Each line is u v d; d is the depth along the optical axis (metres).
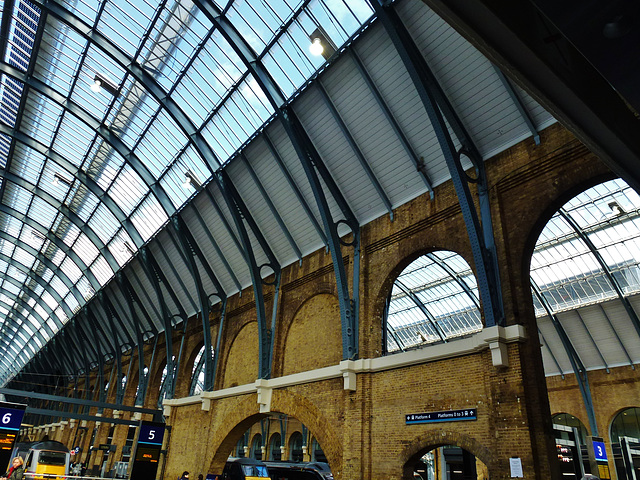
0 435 17.53
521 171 14.14
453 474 34.06
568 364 34.91
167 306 33.66
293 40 16.81
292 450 47.75
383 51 15.50
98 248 34.91
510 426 12.16
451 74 14.99
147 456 20.62
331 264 19.91
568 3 3.38
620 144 5.15
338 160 18.73
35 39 22.56
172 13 18.77
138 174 25.81
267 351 21.92
